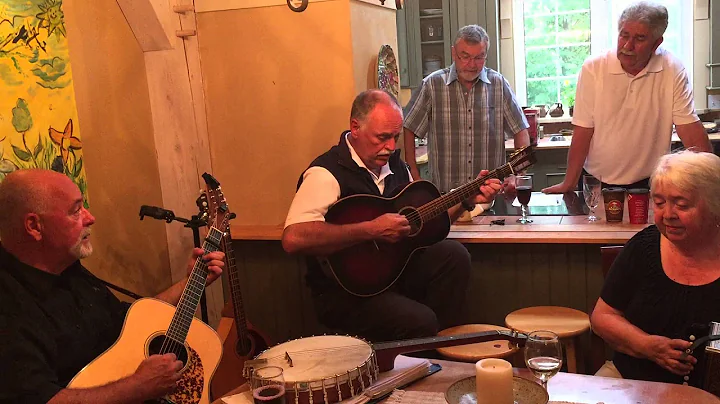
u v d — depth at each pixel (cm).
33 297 175
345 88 285
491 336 170
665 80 305
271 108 298
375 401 160
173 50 285
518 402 147
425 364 176
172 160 286
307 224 231
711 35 497
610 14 528
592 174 327
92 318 188
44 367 164
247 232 295
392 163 262
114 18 272
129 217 286
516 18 545
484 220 283
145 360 167
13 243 176
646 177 317
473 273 275
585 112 320
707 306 178
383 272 241
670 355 172
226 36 298
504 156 359
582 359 244
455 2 527
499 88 351
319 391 154
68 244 179
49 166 260
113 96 277
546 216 285
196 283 200
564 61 544
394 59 335
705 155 177
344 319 245
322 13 282
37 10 252
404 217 232
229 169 310
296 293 298
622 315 197
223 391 250
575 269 262
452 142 352
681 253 183
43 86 256
